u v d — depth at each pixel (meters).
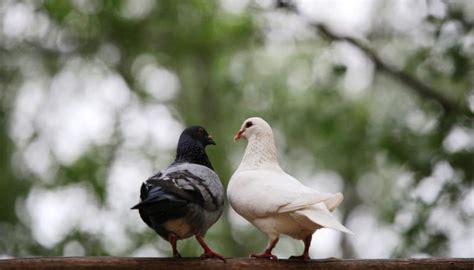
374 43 18.16
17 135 19.45
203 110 20.19
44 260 7.66
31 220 18.59
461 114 15.46
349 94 19.20
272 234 8.17
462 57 14.62
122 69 19.42
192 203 7.90
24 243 18.02
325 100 18.50
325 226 7.42
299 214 7.79
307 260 8.04
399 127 16.17
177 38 18.75
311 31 17.39
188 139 9.26
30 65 19.83
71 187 18.12
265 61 20.44
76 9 17.97
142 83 19.89
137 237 17.61
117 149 18.98
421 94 16.22
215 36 18.53
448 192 14.87
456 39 14.64
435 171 15.09
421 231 14.60
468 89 16.03
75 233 17.70
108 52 19.12
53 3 17.91
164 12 18.33
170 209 7.74
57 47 19.27
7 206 18.59
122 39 18.28
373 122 17.59
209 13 18.50
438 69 15.35
